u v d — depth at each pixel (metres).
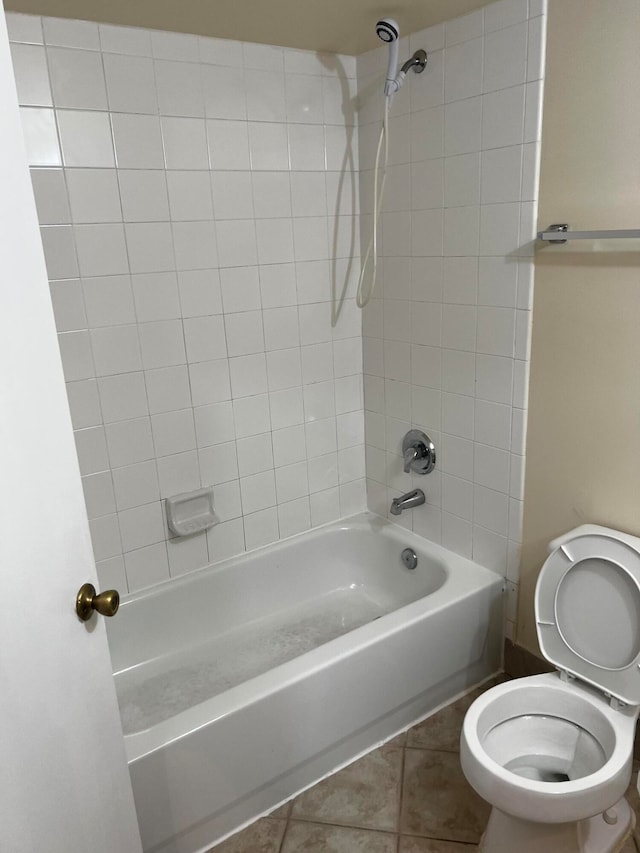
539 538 2.02
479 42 1.82
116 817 1.13
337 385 2.53
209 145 2.03
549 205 1.75
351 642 1.86
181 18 1.79
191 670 2.21
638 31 1.47
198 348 2.15
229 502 2.35
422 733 2.03
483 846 1.59
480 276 1.99
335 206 2.34
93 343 1.95
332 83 2.23
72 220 1.84
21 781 0.86
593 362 1.74
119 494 2.10
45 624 0.90
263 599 2.47
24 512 0.84
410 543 2.44
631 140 1.54
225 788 1.66
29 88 1.72
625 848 1.62
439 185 2.05
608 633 1.63
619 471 1.74
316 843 1.68
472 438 2.16
